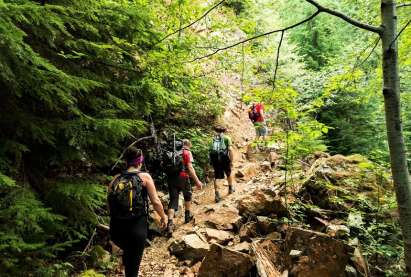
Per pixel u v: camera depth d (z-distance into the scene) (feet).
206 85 35.88
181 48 23.71
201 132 35.70
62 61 19.90
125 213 13.66
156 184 27.71
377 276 16.35
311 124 18.49
